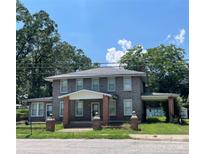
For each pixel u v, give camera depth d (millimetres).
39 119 37250
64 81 34719
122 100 32938
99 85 33688
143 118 34406
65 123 30547
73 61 59094
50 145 15961
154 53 53688
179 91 52594
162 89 53125
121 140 19078
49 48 50125
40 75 49594
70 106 33531
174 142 17562
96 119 26219
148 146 15164
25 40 48156
